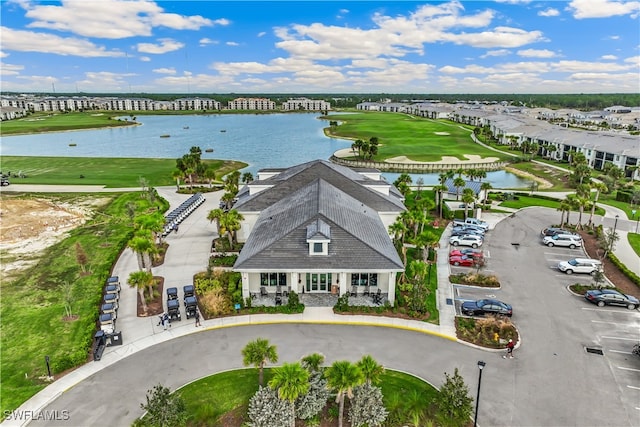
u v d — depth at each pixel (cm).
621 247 5453
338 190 5356
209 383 2844
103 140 19050
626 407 2636
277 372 2338
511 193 8350
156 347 3266
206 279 4322
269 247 3884
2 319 3738
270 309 3762
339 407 2558
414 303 3716
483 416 2553
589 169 9181
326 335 3425
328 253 3838
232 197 6856
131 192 8631
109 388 2808
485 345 3297
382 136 18588
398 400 2666
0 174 9900
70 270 4775
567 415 2567
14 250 5412
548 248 5481
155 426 2314
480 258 4781
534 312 3831
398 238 5362
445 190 6994
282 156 14338
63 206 7525
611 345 3309
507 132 15875
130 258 5147
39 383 2866
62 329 3572
